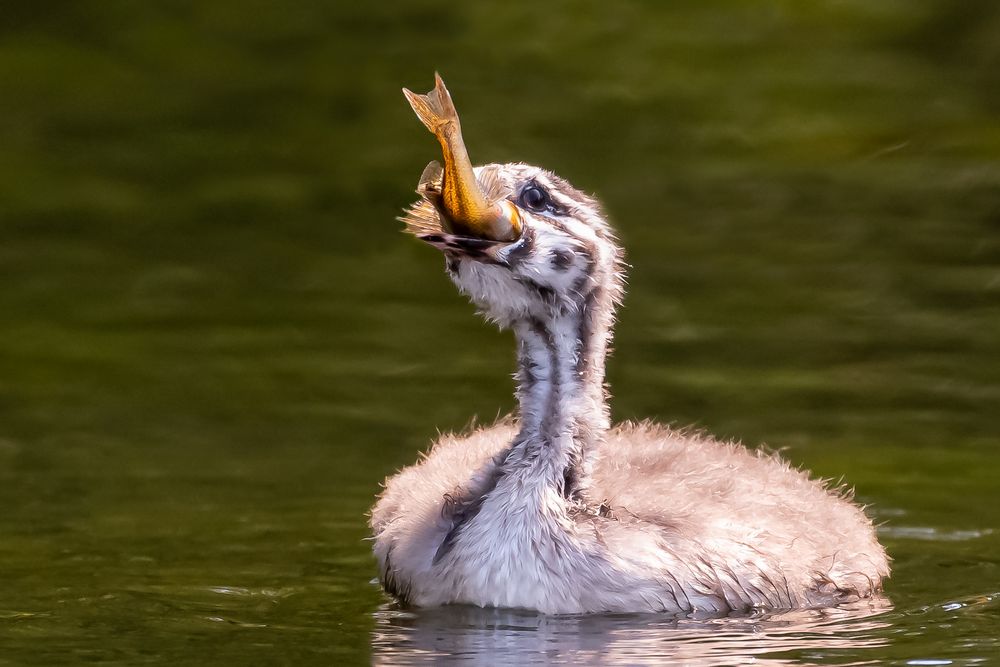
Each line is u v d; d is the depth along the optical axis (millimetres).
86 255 21797
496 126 27156
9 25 31953
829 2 33844
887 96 28812
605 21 33219
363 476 14406
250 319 19453
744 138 26891
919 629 10617
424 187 11039
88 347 18406
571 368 11477
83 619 10852
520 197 11414
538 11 33719
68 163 25734
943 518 13406
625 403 16375
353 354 18172
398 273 21328
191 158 26125
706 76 30078
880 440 15391
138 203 24031
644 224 22719
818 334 18562
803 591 11227
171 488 14078
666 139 26844
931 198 23688
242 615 10977
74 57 30625
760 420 15898
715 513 11375
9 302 19969
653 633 10508
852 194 23969
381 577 11805
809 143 26594
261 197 24297
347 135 27250
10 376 17453
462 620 10844
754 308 19547
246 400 16656
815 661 9898
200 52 31188
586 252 11422
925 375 17250
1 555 12289
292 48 31359
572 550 10953
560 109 28156
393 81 29750
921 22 32625
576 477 11367
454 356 18109
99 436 15586
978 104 28266
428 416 16094
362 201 24203
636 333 18734
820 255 21312
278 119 27984
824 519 11930
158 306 19875
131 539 12719
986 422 15875
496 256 11078
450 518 11383
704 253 21531
